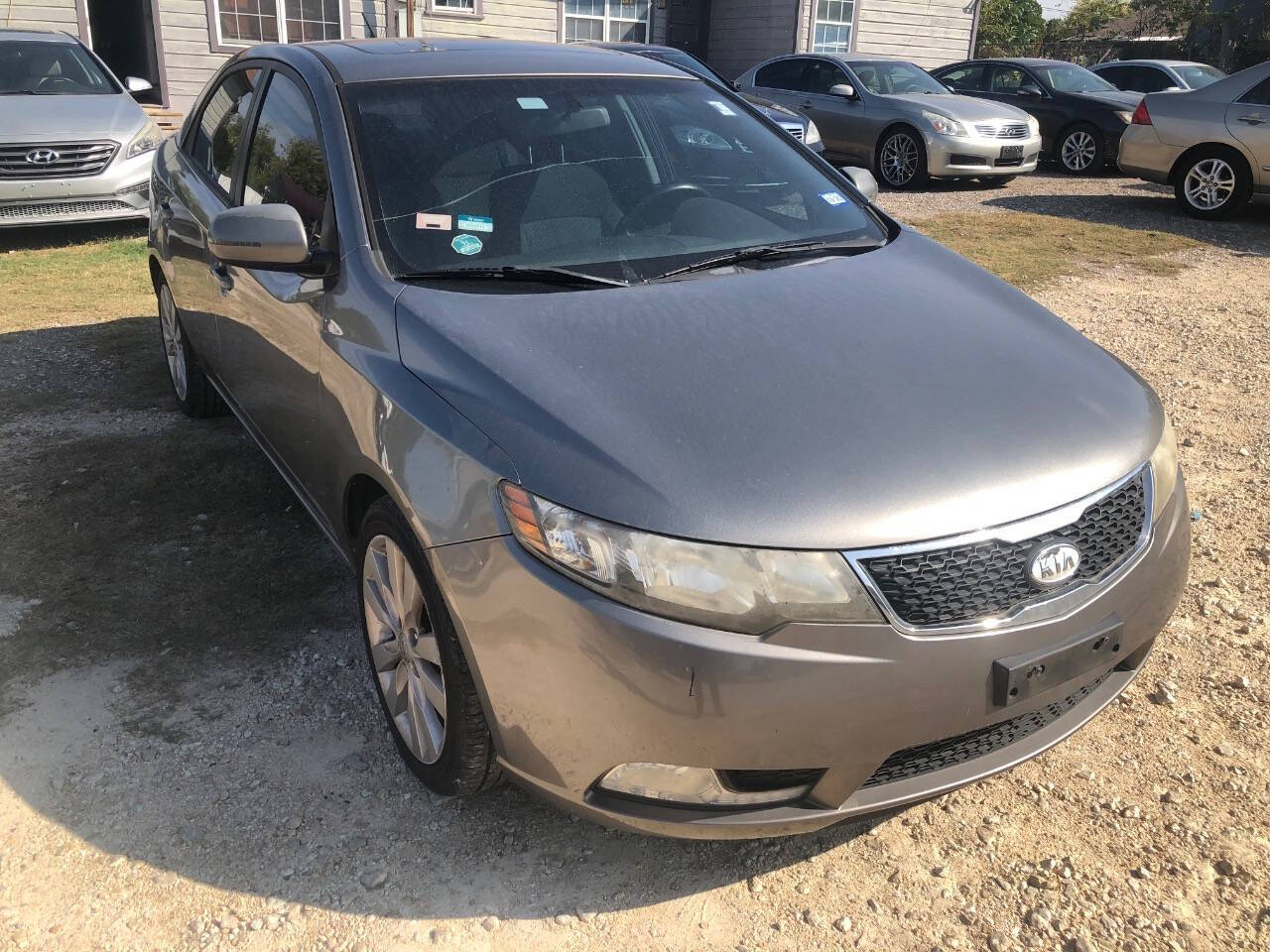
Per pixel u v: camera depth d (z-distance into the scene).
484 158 2.96
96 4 15.19
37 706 2.80
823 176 3.47
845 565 1.91
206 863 2.32
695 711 1.89
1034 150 12.05
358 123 2.96
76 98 8.64
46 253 8.08
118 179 8.26
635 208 2.98
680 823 2.02
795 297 2.62
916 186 12.01
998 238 8.99
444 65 3.25
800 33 17.36
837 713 1.92
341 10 13.66
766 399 2.16
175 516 3.91
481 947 2.13
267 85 3.56
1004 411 2.23
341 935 2.15
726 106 3.59
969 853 2.38
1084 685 2.27
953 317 2.62
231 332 3.58
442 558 2.12
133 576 3.47
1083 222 9.87
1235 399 5.24
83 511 3.93
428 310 2.46
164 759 2.62
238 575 3.49
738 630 1.89
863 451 2.04
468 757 2.27
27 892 2.23
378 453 2.35
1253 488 4.20
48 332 6.09
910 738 1.98
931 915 2.21
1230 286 7.59
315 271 2.74
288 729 2.75
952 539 1.96
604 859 2.37
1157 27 32.19
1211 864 2.33
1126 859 2.35
